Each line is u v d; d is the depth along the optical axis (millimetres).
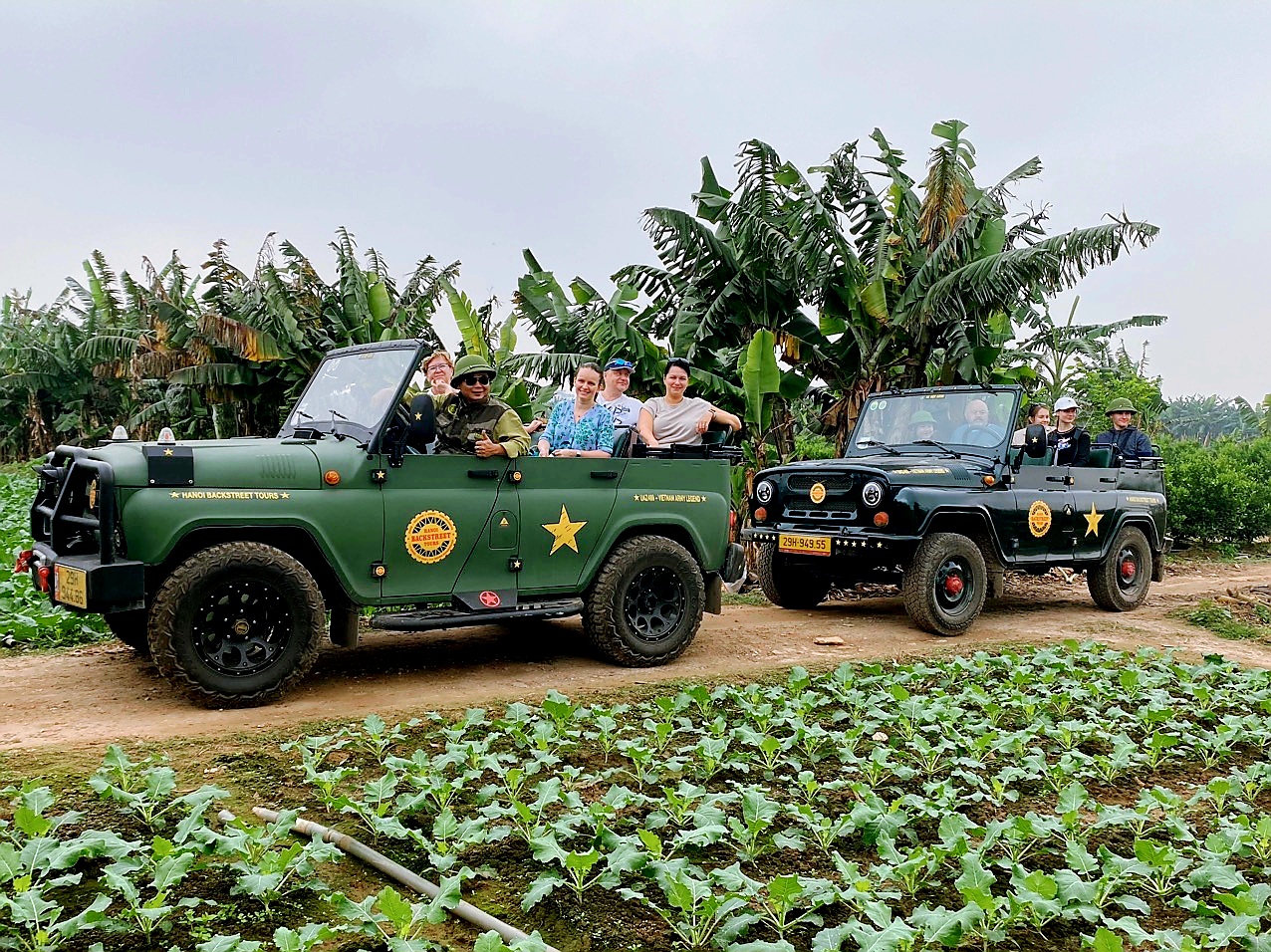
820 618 9789
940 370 13859
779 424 13094
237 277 17500
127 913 3279
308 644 5965
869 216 12266
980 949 3463
